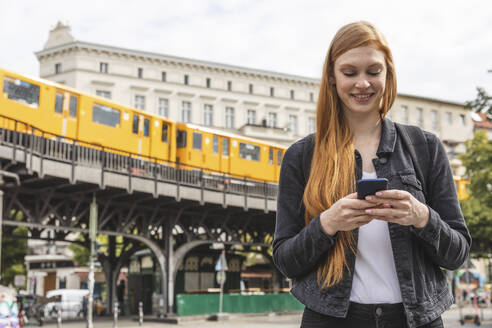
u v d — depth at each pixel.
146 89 55.06
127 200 25.17
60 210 24.89
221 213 30.45
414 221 1.60
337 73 1.83
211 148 29.39
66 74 52.81
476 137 33.88
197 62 57.53
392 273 1.74
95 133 22.80
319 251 1.69
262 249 36.97
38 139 20.12
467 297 43.72
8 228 22.62
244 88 59.91
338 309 1.72
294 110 61.94
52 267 59.06
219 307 27.80
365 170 1.85
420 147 1.90
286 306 31.27
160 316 27.12
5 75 19.30
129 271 35.38
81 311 33.31
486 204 33.19
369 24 1.83
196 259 33.41
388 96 1.87
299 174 1.95
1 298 10.00
